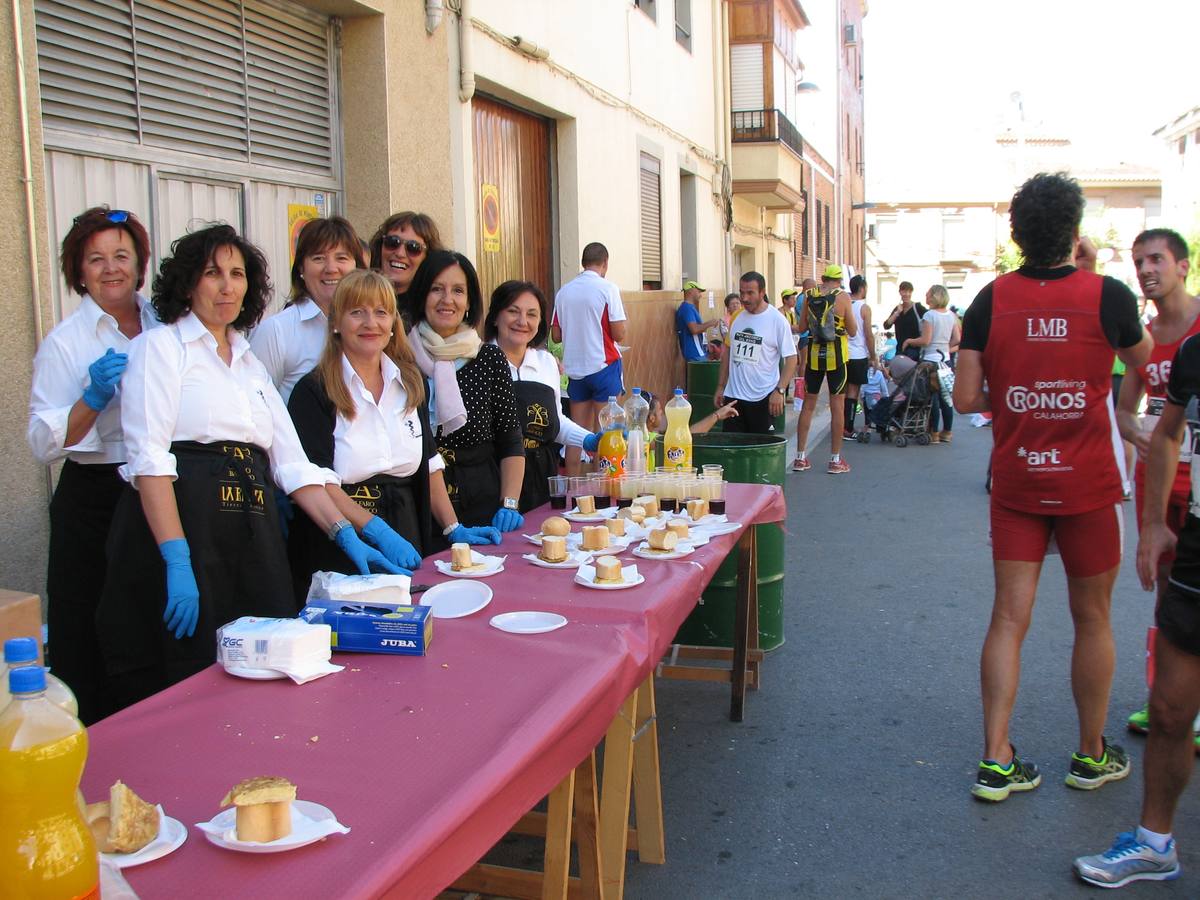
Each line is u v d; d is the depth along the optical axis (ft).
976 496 32.19
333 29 22.56
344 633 8.25
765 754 13.89
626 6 39.75
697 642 16.78
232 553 10.11
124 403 9.73
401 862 5.17
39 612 9.68
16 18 14.33
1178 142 114.52
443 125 25.39
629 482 14.28
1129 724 14.12
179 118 18.38
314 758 6.35
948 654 17.67
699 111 51.62
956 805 12.39
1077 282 11.44
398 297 14.23
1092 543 11.82
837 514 29.63
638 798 11.15
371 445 11.26
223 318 10.09
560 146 34.55
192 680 7.72
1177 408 10.53
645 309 41.60
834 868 11.07
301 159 21.84
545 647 8.41
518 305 15.65
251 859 5.20
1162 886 10.57
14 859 4.23
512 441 14.20
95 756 6.38
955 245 171.22
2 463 14.39
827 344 36.45
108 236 10.91
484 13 27.61
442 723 6.88
